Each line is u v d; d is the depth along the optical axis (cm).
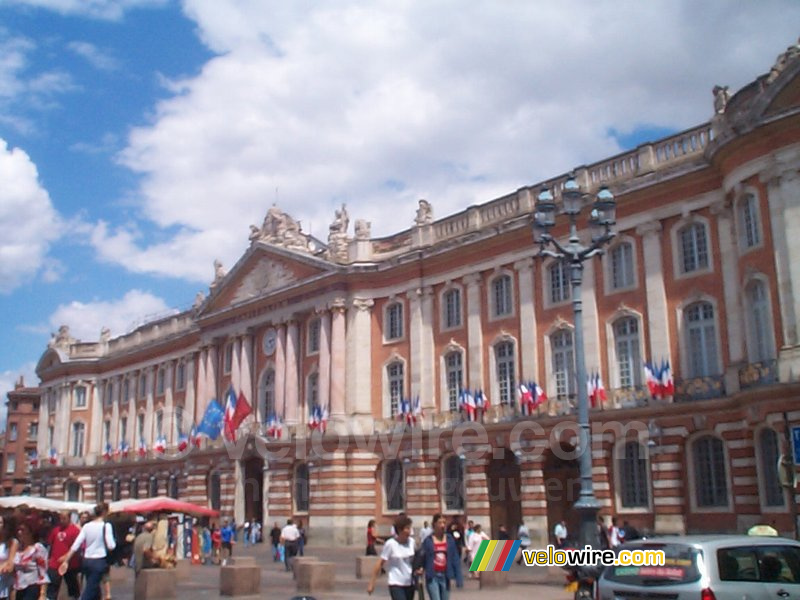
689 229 3125
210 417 4962
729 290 2955
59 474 6775
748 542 1202
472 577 2548
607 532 2569
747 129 2750
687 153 3172
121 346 6662
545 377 3481
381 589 2303
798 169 2650
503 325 3697
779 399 2589
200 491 5178
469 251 3875
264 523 4559
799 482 2444
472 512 3609
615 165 3388
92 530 1575
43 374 7200
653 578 1188
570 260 1958
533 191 3700
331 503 4134
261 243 4909
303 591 2236
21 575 1433
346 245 4522
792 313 2600
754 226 2819
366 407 4219
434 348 3997
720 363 2961
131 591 2381
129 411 6388
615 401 3203
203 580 2752
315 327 4597
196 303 5878
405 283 4166
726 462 2894
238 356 5056
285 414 4578
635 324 3238
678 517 2959
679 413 3003
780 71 2734
